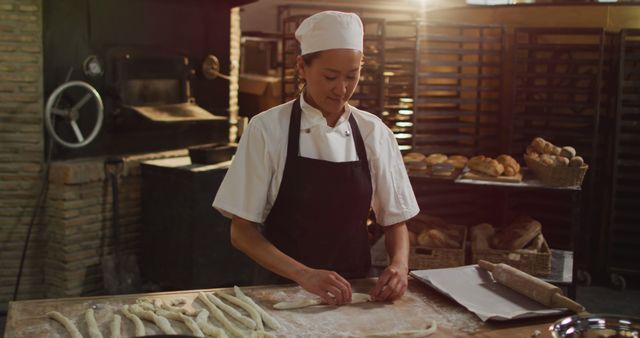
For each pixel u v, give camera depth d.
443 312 2.09
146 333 1.89
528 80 5.46
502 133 5.62
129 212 5.03
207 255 4.78
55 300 2.09
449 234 4.13
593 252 5.64
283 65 5.72
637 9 5.32
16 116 4.62
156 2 5.28
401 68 5.47
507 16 5.62
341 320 2.01
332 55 2.04
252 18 7.81
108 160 4.85
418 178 4.13
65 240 4.67
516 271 2.23
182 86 5.48
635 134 5.33
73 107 4.68
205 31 5.69
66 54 4.81
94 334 1.83
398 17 7.53
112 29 5.03
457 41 5.38
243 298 2.14
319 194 2.31
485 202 5.53
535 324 2.00
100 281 4.93
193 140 5.72
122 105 5.04
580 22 5.45
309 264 2.37
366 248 2.51
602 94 5.43
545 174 4.03
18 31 4.54
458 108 5.61
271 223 2.39
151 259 5.05
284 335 1.90
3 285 4.77
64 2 4.76
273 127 2.28
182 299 2.16
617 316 1.83
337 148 2.33
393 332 1.91
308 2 7.75
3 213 4.70
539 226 4.03
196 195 4.66
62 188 4.64
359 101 5.41
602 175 5.50
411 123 5.40
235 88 6.06
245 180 2.27
